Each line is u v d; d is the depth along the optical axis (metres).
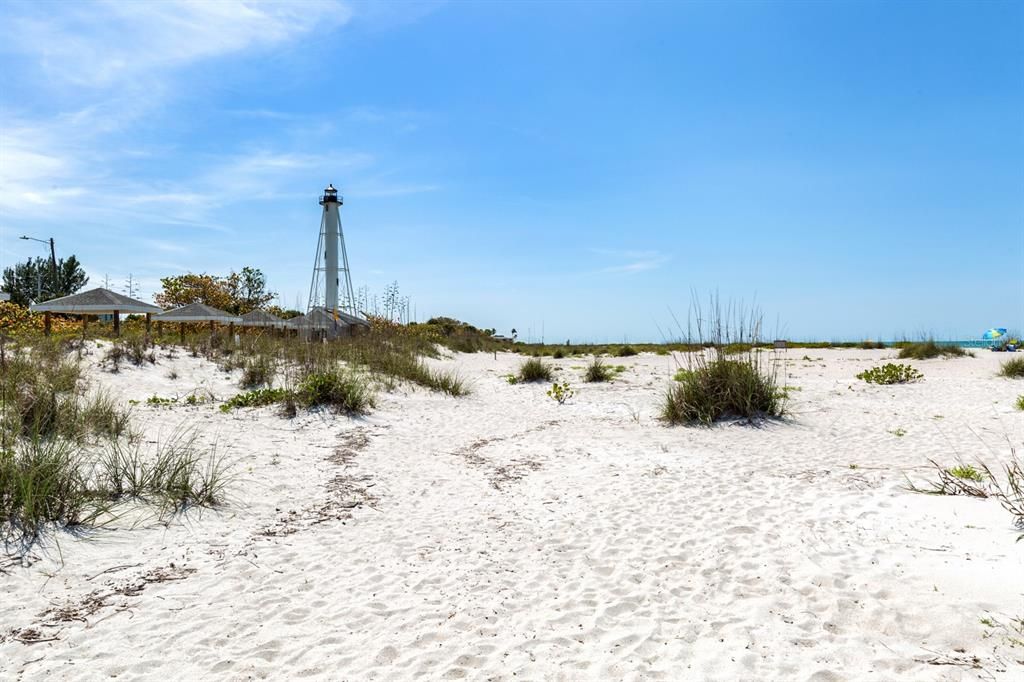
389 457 7.12
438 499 5.49
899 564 3.70
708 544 4.24
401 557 4.16
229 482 5.64
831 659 2.84
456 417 9.88
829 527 4.42
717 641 3.05
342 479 6.10
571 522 4.79
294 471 6.27
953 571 3.52
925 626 3.04
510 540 4.45
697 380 9.07
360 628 3.24
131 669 2.83
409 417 9.64
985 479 5.55
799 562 3.85
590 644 3.07
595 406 10.93
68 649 2.97
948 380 12.25
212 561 4.02
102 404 7.02
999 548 3.78
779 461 6.61
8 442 4.96
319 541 4.43
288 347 13.86
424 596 3.60
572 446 7.62
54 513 4.29
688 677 2.75
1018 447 6.85
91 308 15.55
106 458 5.55
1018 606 3.08
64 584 3.58
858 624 3.13
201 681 2.76
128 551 4.07
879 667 2.75
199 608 3.42
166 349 12.71
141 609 3.38
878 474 5.90
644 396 11.70
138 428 6.96
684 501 5.23
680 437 7.93
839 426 8.35
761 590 3.56
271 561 4.06
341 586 3.72
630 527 4.63
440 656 2.97
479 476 6.30
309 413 8.97
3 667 2.79
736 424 8.45
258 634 3.17
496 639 3.13
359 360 13.18
